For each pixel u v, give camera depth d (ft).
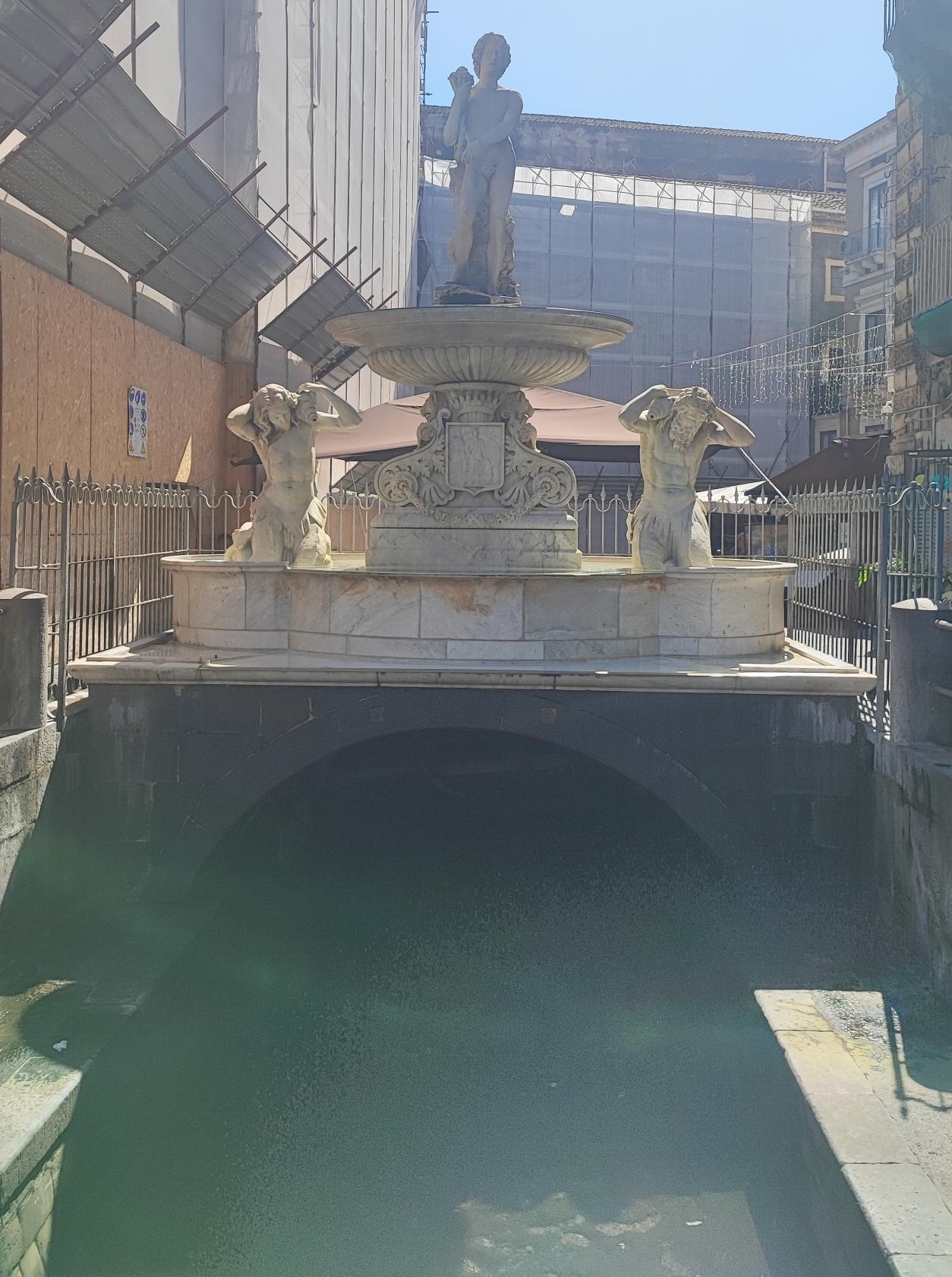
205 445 55.01
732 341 121.29
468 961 34.68
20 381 33.14
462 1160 25.26
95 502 29.89
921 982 23.12
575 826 42.06
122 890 27.50
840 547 32.94
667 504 30.55
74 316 37.52
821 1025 21.68
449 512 31.53
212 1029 28.40
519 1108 27.27
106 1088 20.51
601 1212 23.18
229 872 30.60
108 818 27.63
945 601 25.86
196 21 52.85
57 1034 20.77
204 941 28.27
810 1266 18.70
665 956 34.78
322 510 33.86
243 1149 25.66
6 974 23.39
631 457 61.98
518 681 26.84
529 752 42.60
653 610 29.76
